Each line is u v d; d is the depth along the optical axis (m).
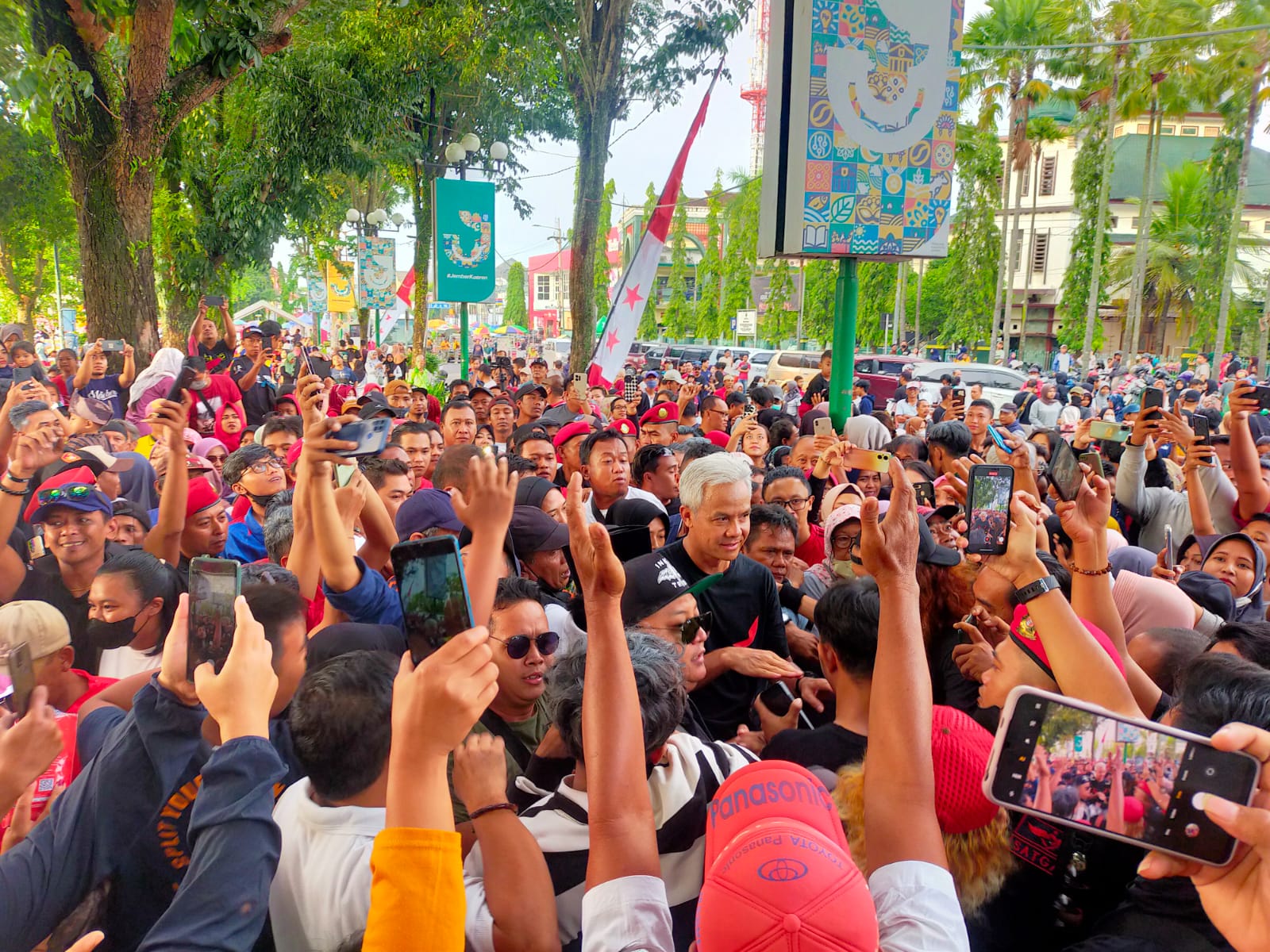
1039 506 2.53
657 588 3.09
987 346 42.16
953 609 2.97
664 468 5.52
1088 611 2.46
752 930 1.08
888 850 1.55
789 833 1.18
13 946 1.80
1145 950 1.69
